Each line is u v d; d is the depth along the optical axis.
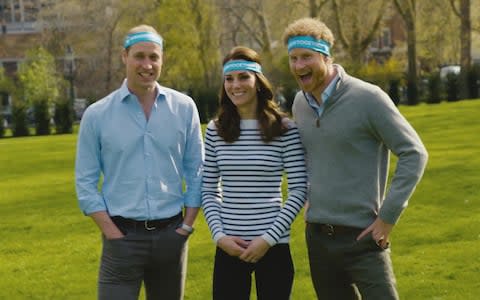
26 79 44.94
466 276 6.56
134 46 4.43
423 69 50.59
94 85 47.00
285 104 32.28
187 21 39.59
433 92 32.59
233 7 40.47
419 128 19.22
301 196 4.35
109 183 4.52
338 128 4.24
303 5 35.94
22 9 86.38
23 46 71.94
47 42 48.66
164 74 40.44
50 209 11.03
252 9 40.03
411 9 35.59
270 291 4.36
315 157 4.37
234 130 4.35
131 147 4.45
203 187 4.54
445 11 37.53
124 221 4.44
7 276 7.47
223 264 4.39
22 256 8.28
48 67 46.22
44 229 9.64
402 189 4.09
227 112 4.40
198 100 33.50
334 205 4.30
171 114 4.56
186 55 39.59
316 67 4.23
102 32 45.41
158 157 4.49
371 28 34.56
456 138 16.34
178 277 4.60
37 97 37.56
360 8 33.72
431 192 10.18
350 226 4.27
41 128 33.28
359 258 4.29
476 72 32.34
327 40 4.30
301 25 4.28
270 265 4.36
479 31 40.03
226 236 4.29
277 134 4.32
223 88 4.43
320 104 4.34
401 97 34.72
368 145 4.26
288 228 4.36
